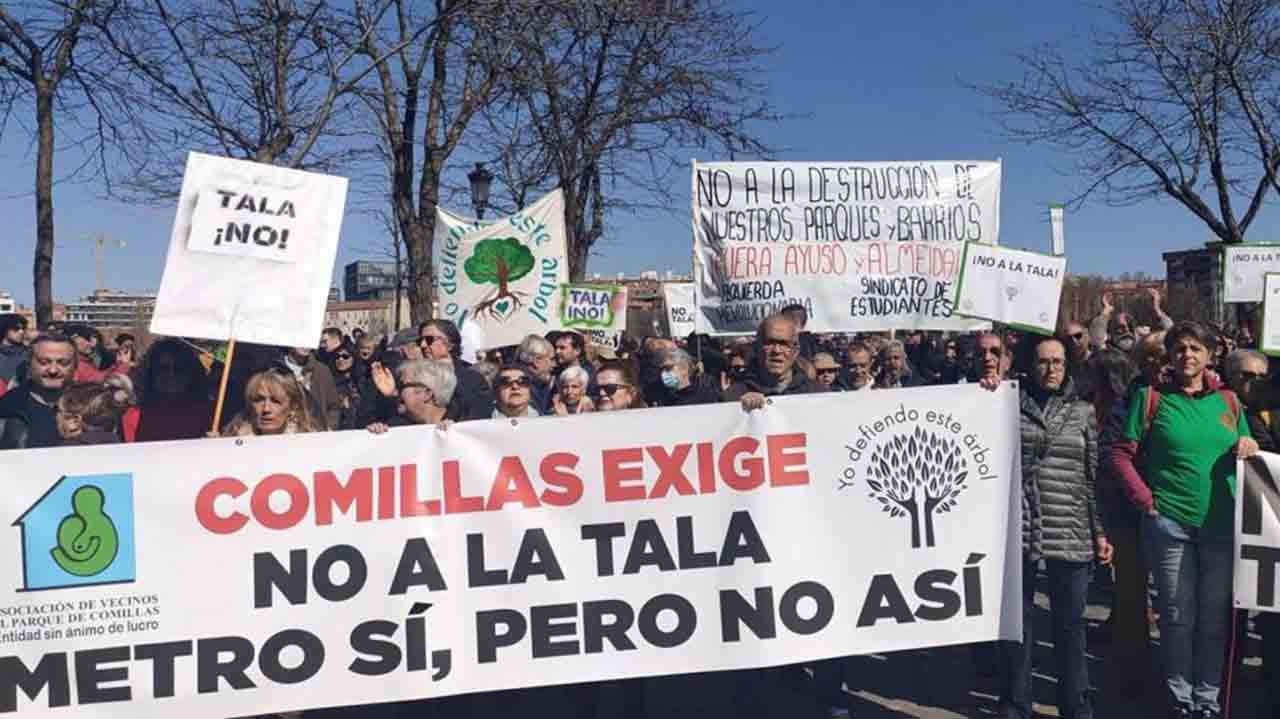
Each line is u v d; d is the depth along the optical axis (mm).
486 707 5250
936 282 6223
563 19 13367
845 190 6176
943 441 4488
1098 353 5965
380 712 5117
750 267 6145
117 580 3992
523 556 4277
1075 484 4641
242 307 4359
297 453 4137
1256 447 4371
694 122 15906
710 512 4387
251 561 4098
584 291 9664
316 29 11117
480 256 8430
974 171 6250
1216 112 15844
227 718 4070
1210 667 4520
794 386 5293
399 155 13047
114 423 4871
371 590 4184
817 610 4430
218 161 4359
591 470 4324
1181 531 4516
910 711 5199
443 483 4242
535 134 16109
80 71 10922
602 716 5062
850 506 4461
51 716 3945
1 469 3904
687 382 5809
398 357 6441
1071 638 4648
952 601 4492
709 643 4375
